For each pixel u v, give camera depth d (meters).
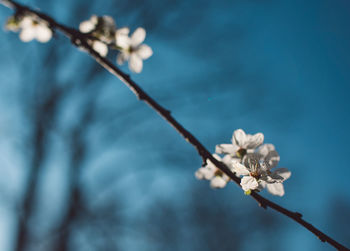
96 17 0.34
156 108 0.27
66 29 0.30
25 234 1.07
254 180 0.25
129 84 0.27
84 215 1.21
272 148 0.27
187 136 0.26
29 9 0.30
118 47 0.34
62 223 1.16
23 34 0.34
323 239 0.24
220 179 0.29
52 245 1.14
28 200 1.09
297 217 0.24
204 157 0.26
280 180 0.26
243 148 0.27
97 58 0.28
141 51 0.34
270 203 0.25
